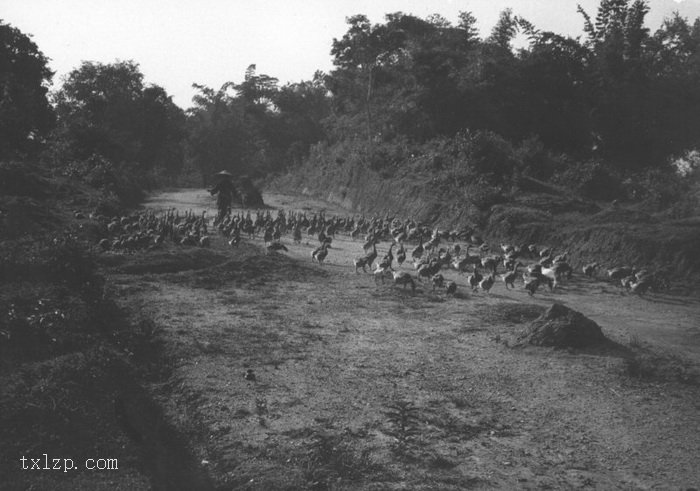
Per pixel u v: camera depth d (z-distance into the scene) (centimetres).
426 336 1841
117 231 3089
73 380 1207
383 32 6856
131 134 9681
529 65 6216
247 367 1525
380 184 5538
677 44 7131
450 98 5891
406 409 1214
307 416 1267
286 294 2305
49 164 5153
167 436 1161
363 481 1022
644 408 1359
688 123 6494
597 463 1117
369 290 2419
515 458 1127
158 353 1569
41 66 6431
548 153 5019
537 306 2173
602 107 6334
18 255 1847
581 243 3156
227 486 1000
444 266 3050
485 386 1465
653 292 2539
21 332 1380
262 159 11262
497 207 3856
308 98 11894
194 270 2538
